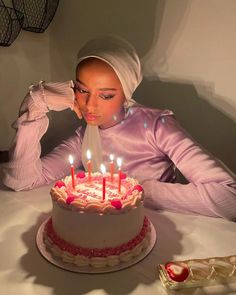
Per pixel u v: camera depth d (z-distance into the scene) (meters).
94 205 0.79
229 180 0.98
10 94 1.40
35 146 1.14
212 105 1.26
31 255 0.84
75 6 1.44
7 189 1.17
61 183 0.90
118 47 0.99
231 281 0.76
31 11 1.37
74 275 0.78
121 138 1.15
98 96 1.01
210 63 1.22
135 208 0.82
